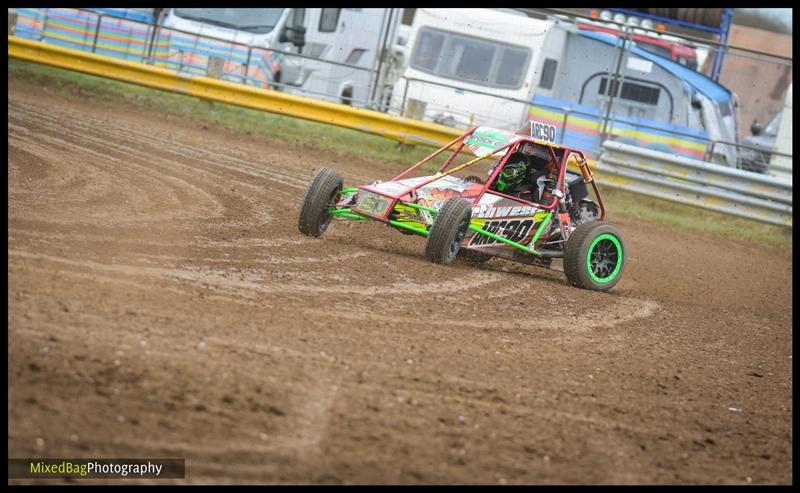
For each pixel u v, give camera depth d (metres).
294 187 29.16
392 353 13.69
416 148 41.66
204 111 40.97
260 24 43.62
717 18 47.50
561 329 17.64
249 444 9.59
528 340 16.28
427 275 19.80
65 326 11.69
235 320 13.61
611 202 38.69
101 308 12.74
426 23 42.66
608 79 41.44
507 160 22.00
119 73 40.69
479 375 13.48
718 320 21.73
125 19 42.03
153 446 9.14
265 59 42.53
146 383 10.48
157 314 13.04
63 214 18.75
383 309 16.34
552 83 42.03
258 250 19.02
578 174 23.58
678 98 41.72
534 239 22.17
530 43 41.62
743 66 45.91
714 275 29.03
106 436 9.15
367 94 43.38
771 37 75.88
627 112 41.94
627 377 15.04
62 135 29.72
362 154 39.31
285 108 40.22
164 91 40.94
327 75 44.47
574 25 42.00
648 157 38.59
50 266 14.45
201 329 12.79
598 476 10.52
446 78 42.16
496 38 41.91
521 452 10.80
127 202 21.39
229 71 42.47
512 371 14.04
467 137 22.39
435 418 11.34
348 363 12.75
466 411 11.81
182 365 11.23
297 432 10.10
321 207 21.23
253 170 30.88
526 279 22.14
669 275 27.67
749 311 24.06
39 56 40.75
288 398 10.95
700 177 38.59
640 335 18.45
